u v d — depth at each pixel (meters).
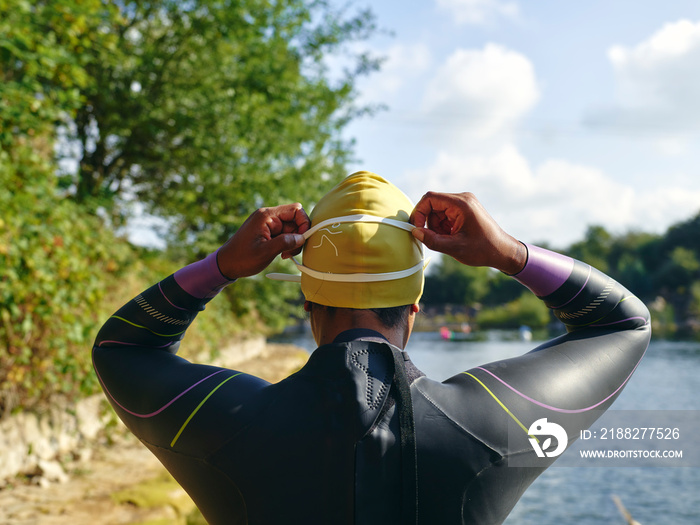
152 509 4.28
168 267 10.00
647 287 69.69
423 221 1.02
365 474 0.87
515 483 0.93
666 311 60.78
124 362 1.06
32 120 4.93
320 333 1.06
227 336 14.16
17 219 4.38
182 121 9.03
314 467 0.89
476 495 0.89
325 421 0.91
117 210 9.45
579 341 1.08
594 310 1.09
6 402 4.70
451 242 0.97
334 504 0.87
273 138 9.77
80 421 5.76
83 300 5.46
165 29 9.55
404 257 1.01
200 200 10.56
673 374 18.62
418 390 0.93
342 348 0.96
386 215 1.02
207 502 0.95
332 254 1.00
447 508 0.87
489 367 1.01
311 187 10.81
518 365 1.01
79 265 5.30
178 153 9.55
